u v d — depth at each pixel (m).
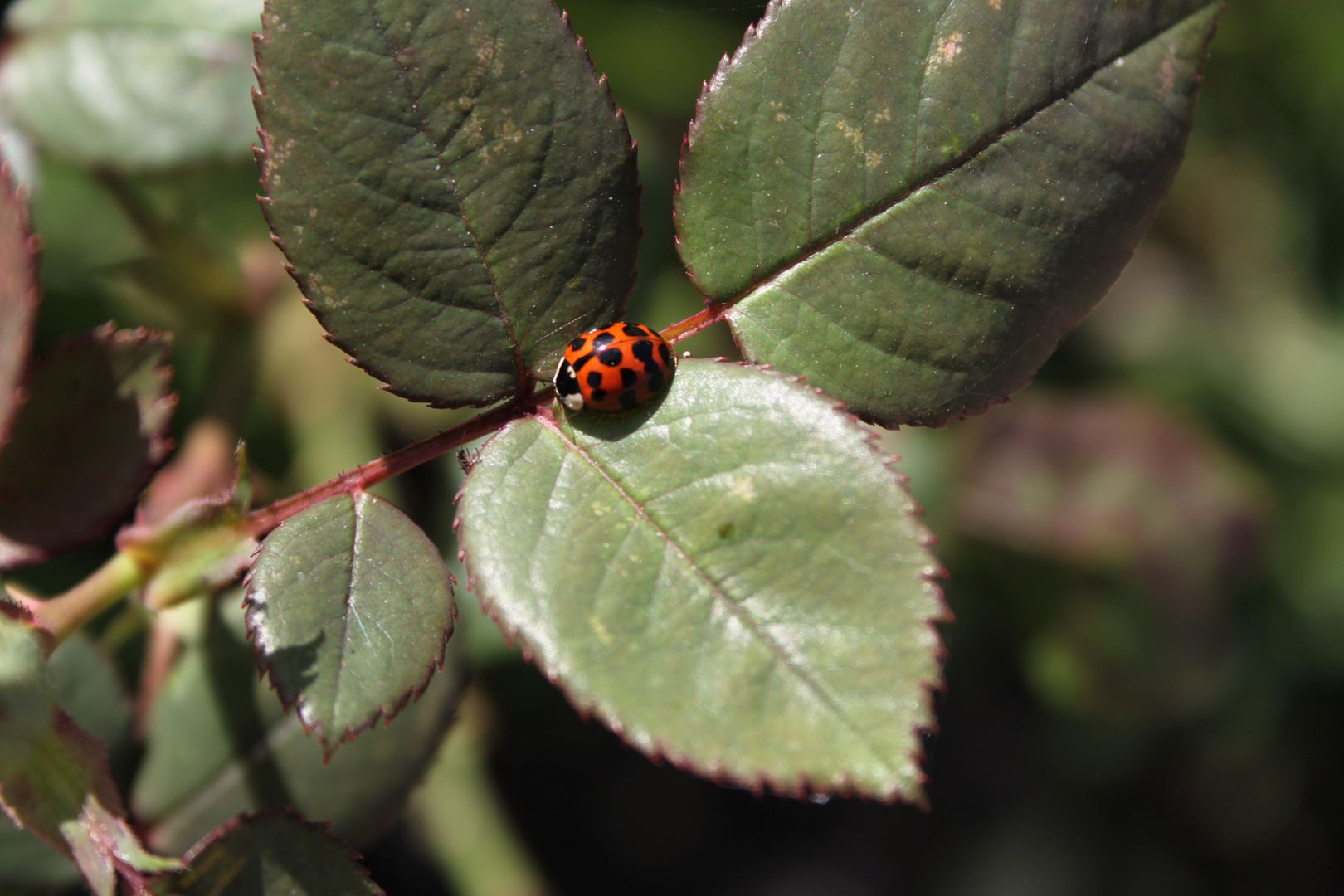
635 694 0.23
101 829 0.23
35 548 0.25
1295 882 0.46
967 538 0.42
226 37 0.30
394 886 0.45
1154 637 0.41
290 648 0.23
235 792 0.26
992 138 0.24
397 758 0.26
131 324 0.39
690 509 0.23
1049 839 0.48
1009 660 0.48
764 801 0.50
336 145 0.23
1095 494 0.41
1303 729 0.44
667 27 0.42
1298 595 0.43
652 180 0.42
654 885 0.49
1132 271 0.48
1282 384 0.47
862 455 0.23
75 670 0.26
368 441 0.40
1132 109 0.24
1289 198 0.47
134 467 0.25
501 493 0.23
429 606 0.23
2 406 0.24
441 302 0.24
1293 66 0.45
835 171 0.24
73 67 0.30
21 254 0.24
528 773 0.49
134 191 0.33
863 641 0.23
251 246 0.37
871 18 0.24
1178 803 0.46
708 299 0.24
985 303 0.24
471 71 0.23
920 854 0.50
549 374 0.24
